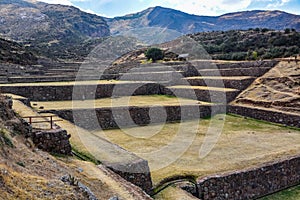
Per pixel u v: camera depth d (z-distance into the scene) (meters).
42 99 26.36
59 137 12.13
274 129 23.14
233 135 21.11
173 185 12.86
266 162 15.27
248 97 30.39
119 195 9.16
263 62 37.19
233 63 39.34
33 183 7.48
